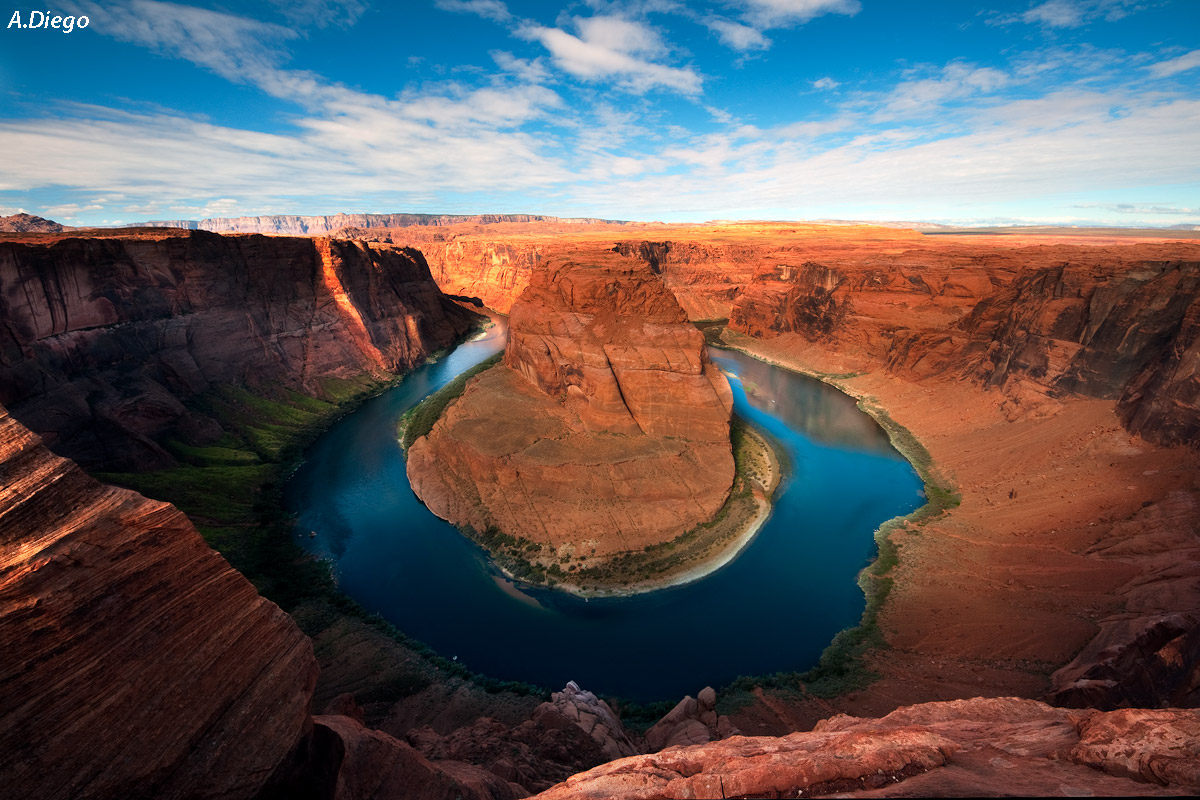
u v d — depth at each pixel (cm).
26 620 766
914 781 970
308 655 1143
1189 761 854
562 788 1246
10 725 738
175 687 910
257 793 992
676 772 1243
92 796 790
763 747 1330
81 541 844
